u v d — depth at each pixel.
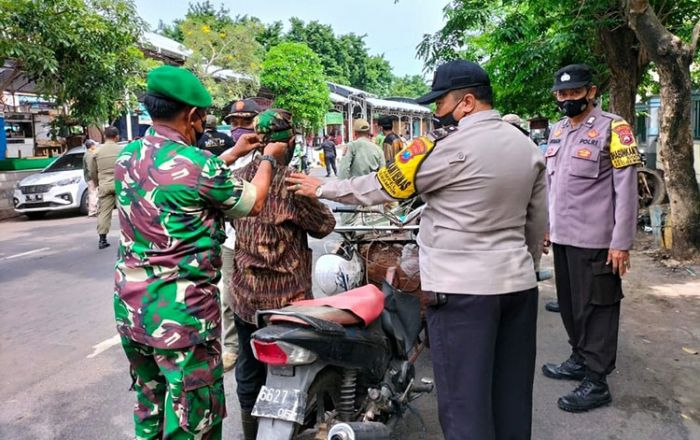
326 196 2.46
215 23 22.11
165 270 2.11
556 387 3.73
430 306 2.37
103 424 3.36
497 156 2.24
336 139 30.52
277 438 2.22
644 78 11.59
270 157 2.47
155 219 2.10
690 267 6.49
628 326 4.74
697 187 6.70
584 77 3.37
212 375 2.21
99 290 6.20
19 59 11.84
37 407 3.56
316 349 2.29
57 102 13.30
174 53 18.33
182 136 2.27
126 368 4.14
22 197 11.97
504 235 2.31
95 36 12.46
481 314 2.27
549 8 8.37
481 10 8.27
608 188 3.36
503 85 9.88
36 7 11.05
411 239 3.79
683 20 8.60
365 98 33.72
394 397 2.80
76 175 12.35
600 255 3.35
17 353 4.44
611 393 3.61
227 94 19.89
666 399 3.52
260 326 2.46
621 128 3.29
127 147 2.25
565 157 3.51
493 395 2.47
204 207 2.17
